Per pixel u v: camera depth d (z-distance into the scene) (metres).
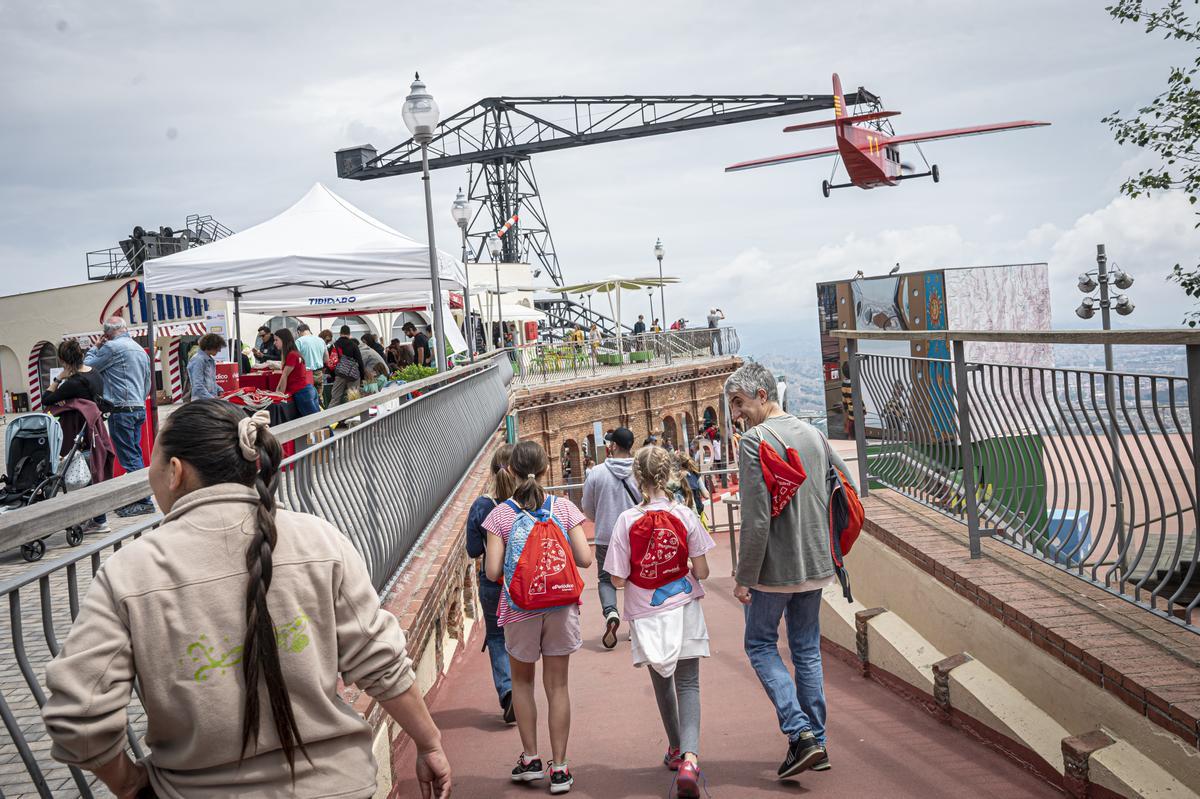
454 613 8.00
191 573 1.90
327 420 4.46
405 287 17.23
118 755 1.85
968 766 4.56
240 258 11.75
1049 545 5.33
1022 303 20.06
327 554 2.04
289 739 1.92
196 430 2.01
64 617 4.66
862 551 6.97
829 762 4.75
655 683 5.00
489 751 5.72
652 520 4.83
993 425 5.85
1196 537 4.02
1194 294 12.59
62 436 9.00
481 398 14.62
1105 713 3.91
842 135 35.91
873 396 7.98
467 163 84.12
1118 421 4.49
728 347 50.12
